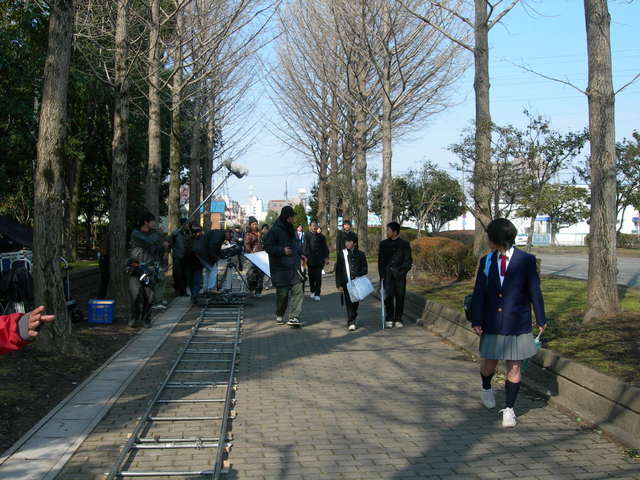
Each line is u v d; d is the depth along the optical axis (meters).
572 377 6.15
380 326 11.69
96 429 5.41
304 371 7.85
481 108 13.22
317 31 25.38
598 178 9.20
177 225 20.73
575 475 4.42
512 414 5.54
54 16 8.11
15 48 13.40
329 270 25.41
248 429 5.49
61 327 8.19
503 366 7.89
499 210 11.65
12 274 8.83
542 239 54.94
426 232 33.09
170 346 9.50
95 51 15.19
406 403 6.36
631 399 5.16
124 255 12.23
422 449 4.98
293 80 30.17
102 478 4.33
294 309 11.38
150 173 17.17
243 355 8.88
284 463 4.67
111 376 7.33
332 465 4.63
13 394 6.31
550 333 8.48
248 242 17.06
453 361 8.48
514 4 12.91
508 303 5.55
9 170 16.66
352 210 29.16
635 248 42.88
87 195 32.34
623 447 4.95
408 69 20.86
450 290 14.69
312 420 5.77
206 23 16.38
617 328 8.40
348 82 23.55
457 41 13.41
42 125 8.14
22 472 4.37
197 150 25.77
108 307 11.11
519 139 10.84
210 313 13.20
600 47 9.14
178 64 16.11
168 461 4.68
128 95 12.22
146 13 16.52
